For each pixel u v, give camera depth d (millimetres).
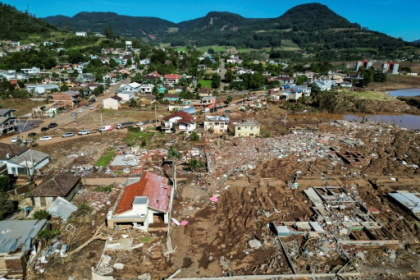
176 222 37938
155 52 198375
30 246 30031
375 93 140750
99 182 48062
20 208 39875
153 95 116875
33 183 45969
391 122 96750
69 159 57531
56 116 89938
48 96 106625
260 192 46000
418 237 36406
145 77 145750
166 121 76375
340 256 32719
